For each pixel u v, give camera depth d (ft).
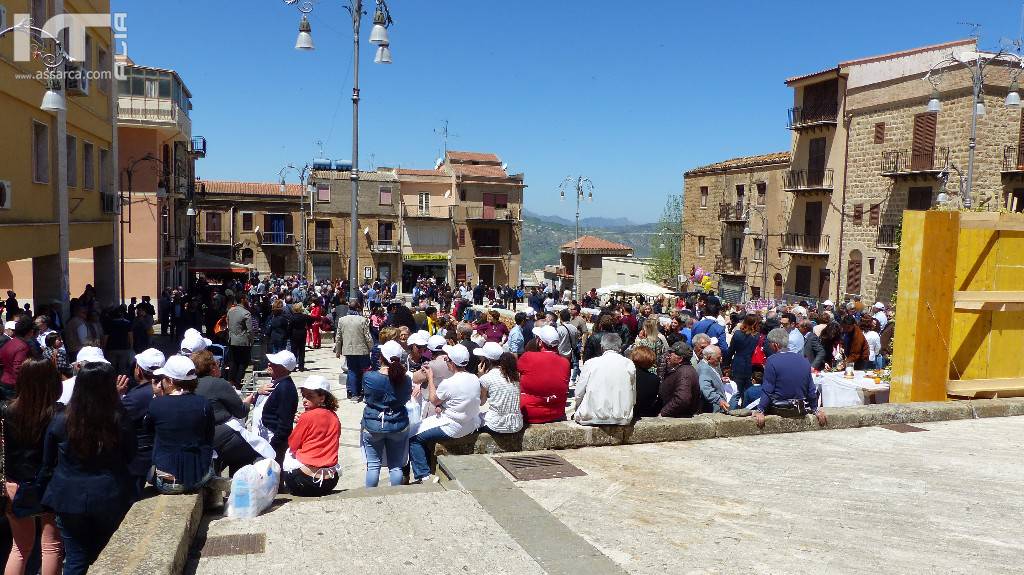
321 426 20.67
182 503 16.90
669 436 25.17
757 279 136.26
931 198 98.73
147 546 14.38
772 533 17.21
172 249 108.78
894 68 105.09
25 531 16.53
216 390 20.68
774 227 132.05
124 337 44.57
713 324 40.37
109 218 67.67
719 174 149.07
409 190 190.19
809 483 20.94
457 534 16.80
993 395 31.42
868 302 109.60
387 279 186.50
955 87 94.38
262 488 18.33
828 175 117.91
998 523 18.11
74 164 57.72
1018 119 93.40
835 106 116.37
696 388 26.07
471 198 192.75
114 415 15.12
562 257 214.48
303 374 50.98
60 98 37.11
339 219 183.73
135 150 93.97
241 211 177.37
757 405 27.76
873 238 108.99
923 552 16.24
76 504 14.71
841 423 27.48
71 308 46.03
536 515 17.97
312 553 15.78
